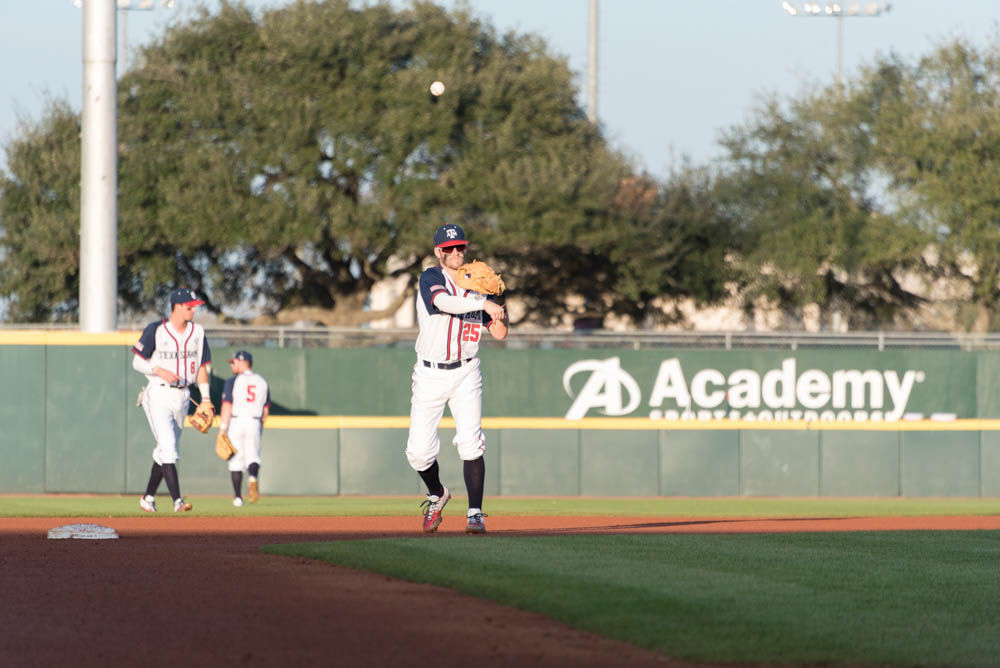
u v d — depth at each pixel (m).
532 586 21.69
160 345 43.44
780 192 114.38
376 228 102.38
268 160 101.88
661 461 75.44
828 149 116.25
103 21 64.50
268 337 82.12
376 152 103.38
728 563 25.12
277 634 18.53
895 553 27.73
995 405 84.31
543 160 102.31
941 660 16.34
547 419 75.19
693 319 130.88
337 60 104.44
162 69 104.50
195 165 101.75
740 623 18.58
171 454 44.09
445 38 106.44
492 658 16.95
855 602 20.42
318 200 102.94
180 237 102.50
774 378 83.88
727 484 75.69
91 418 68.12
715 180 115.31
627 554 26.56
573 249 107.88
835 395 84.06
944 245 111.31
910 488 76.44
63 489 67.94
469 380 31.23
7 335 67.75
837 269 117.06
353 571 24.80
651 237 107.31
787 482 76.00
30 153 109.81
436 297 30.08
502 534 32.59
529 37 110.94
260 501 65.31
